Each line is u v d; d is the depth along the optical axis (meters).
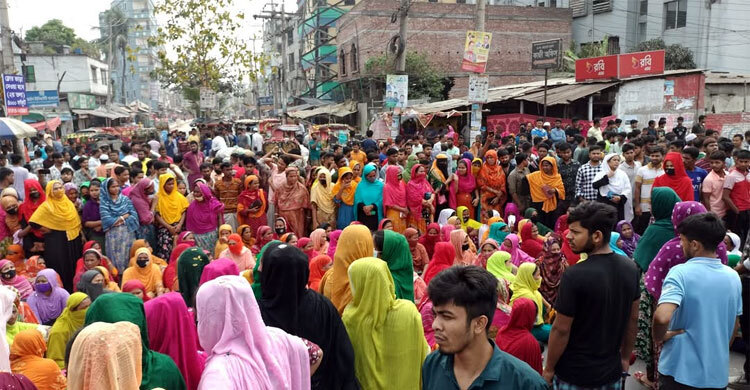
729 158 9.29
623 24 31.25
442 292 2.22
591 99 19.59
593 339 2.99
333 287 3.81
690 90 18.64
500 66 32.31
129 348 2.30
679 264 3.48
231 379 2.26
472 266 2.33
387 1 30.36
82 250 7.52
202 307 2.41
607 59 19.50
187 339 3.27
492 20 32.00
